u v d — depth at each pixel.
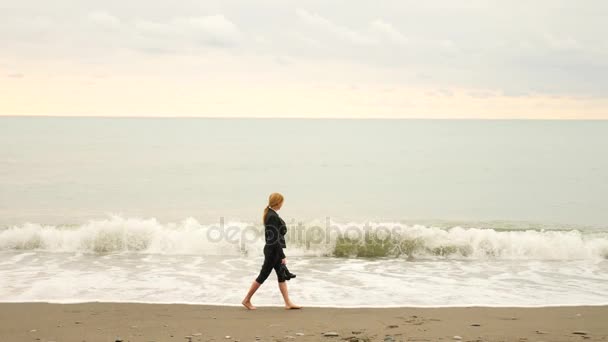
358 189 27.69
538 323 7.19
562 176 32.56
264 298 8.81
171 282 10.00
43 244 13.51
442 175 33.06
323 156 43.88
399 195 26.02
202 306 8.19
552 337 6.41
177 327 6.88
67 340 6.27
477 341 6.21
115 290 9.30
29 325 6.97
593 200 24.59
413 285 9.95
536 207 22.89
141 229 13.69
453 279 10.55
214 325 6.99
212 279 10.30
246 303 8.03
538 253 13.12
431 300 8.79
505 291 9.51
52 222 18.56
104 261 12.09
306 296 9.02
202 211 21.34
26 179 28.17
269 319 7.35
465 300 8.80
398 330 6.73
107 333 6.57
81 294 8.99
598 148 54.44
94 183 27.64
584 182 30.17
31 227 14.27
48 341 6.22
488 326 6.98
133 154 42.88
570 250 13.08
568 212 21.69
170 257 12.65
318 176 32.12
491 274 11.06
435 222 19.62
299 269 11.50
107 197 24.00
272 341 6.19
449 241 13.29
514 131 106.25
